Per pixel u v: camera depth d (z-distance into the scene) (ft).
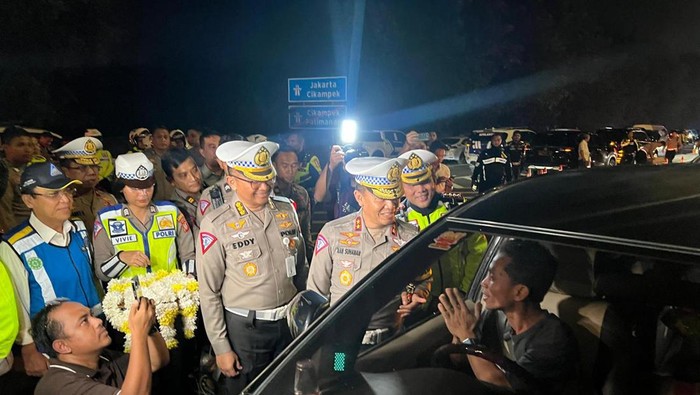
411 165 10.91
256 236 10.29
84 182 13.58
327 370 6.23
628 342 6.22
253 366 10.51
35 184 9.89
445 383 6.38
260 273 10.26
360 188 9.32
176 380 10.16
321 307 7.27
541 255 6.81
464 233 6.68
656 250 5.48
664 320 5.98
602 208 6.25
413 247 6.94
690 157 75.31
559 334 6.55
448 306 7.60
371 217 9.38
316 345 6.41
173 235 11.50
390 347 7.00
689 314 5.76
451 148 66.69
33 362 9.93
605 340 6.35
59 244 10.36
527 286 6.81
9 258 9.87
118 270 10.85
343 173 18.37
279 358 6.33
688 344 5.77
